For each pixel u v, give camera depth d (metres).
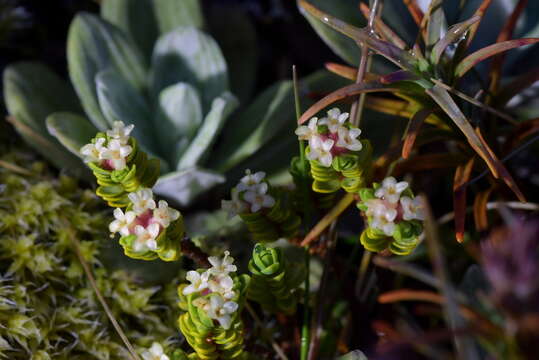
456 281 0.22
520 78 0.21
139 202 0.18
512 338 0.17
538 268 0.17
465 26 0.19
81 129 0.23
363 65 0.20
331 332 0.22
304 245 0.20
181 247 0.19
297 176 0.20
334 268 0.21
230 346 0.18
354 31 0.19
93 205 0.23
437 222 0.22
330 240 0.21
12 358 0.20
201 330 0.18
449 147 0.23
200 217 0.23
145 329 0.22
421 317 0.22
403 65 0.19
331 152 0.18
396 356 0.20
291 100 0.23
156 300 0.22
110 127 0.23
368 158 0.18
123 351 0.21
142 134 0.23
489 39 0.23
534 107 0.23
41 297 0.21
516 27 0.23
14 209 0.22
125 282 0.22
